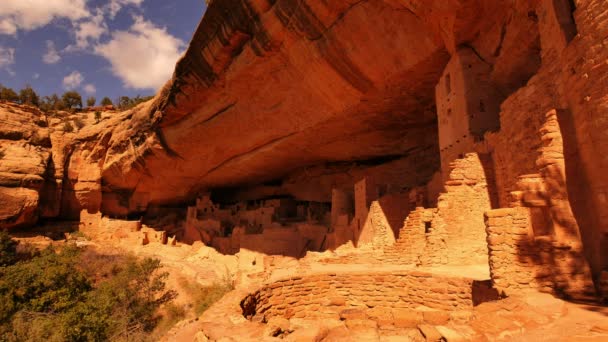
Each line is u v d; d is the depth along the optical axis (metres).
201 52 17.61
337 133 19.02
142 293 18.73
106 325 14.25
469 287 6.06
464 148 10.01
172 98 21.58
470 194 8.55
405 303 6.68
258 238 23.47
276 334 4.04
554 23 5.24
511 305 3.99
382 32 11.91
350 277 7.00
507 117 7.32
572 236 4.50
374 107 15.61
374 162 23.41
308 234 22.34
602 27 4.08
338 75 14.22
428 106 15.44
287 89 17.02
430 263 8.37
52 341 12.70
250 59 16.20
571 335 3.12
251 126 20.72
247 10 14.38
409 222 9.59
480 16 9.10
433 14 9.88
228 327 3.99
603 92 4.05
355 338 3.56
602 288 4.13
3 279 17.02
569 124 4.79
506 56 9.09
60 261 19.83
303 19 13.15
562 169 4.66
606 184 4.03
